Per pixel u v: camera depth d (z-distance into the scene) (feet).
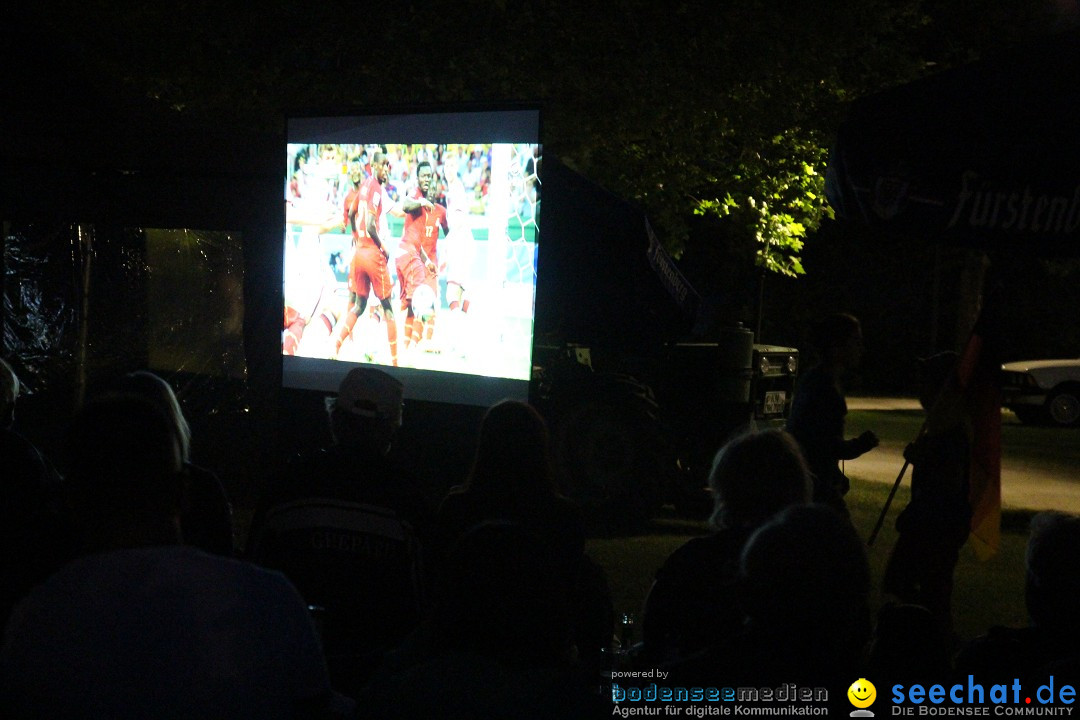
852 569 7.85
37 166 30.17
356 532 11.34
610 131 39.73
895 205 11.99
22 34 29.68
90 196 30.91
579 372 33.12
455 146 27.35
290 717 7.23
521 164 26.35
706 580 10.78
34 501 10.97
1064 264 75.51
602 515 32.04
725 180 43.75
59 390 37.86
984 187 11.64
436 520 11.89
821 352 18.89
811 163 43.50
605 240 29.89
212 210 31.94
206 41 39.63
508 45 38.34
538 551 7.04
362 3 38.83
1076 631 8.95
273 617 7.15
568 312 30.14
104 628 6.76
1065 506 36.83
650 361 33.76
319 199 29.78
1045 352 96.68
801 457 11.45
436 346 27.96
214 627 6.91
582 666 11.03
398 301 28.58
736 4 38.40
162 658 6.76
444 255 27.71
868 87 43.16
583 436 32.01
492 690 6.70
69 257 37.78
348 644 11.37
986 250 12.00
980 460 16.10
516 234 26.50
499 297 26.86
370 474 11.64
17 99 29.40
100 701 6.67
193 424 38.11
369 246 29.01
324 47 39.32
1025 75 11.97
